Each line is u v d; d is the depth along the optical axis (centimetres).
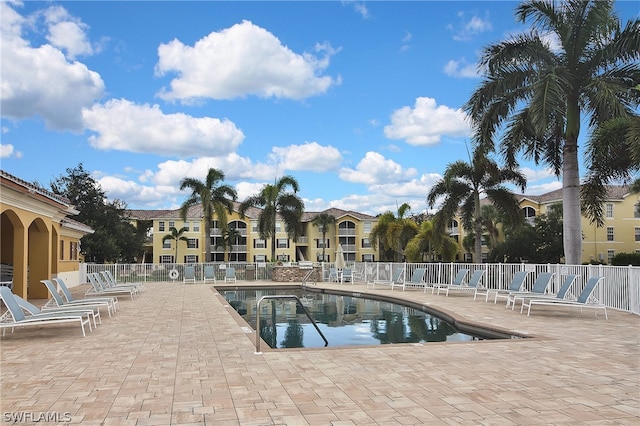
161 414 464
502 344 817
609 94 1530
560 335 910
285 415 461
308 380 588
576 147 1712
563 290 1267
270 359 709
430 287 2136
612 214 4878
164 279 3027
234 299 2092
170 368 654
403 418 452
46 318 882
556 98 1527
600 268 1394
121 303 1590
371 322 1340
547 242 4341
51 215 1856
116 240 4519
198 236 6222
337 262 2902
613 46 1631
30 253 1820
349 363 678
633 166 1600
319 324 1312
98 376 612
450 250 4069
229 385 566
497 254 4519
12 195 1422
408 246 4338
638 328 1000
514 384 568
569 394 527
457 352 752
